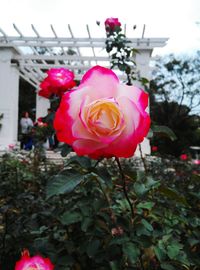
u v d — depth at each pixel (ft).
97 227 4.82
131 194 5.40
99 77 3.34
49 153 18.52
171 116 84.53
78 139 3.15
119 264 4.55
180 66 98.27
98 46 36.68
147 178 4.56
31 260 3.57
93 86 3.28
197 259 5.67
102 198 4.99
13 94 42.29
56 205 6.46
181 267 5.25
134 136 3.14
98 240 4.74
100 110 3.08
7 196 9.20
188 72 98.58
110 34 9.30
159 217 5.71
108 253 4.66
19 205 8.01
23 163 13.71
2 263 6.39
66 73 5.04
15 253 6.48
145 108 3.30
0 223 7.61
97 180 4.66
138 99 3.30
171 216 5.82
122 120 3.08
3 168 11.71
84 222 4.76
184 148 55.52
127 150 3.16
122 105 3.18
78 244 5.25
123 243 4.42
